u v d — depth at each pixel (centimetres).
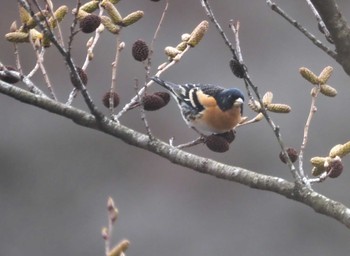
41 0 714
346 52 426
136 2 1555
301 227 1414
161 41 1526
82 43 1499
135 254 1398
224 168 468
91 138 1517
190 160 477
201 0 454
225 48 1523
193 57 1498
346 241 1397
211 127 686
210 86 711
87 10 519
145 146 489
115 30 505
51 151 1506
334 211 430
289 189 446
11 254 1427
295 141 1431
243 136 1427
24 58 1509
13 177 1484
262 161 1420
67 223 1445
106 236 358
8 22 1543
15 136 1510
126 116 1453
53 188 1490
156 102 513
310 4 464
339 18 424
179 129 1445
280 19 1561
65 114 498
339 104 1456
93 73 1491
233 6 1570
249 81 450
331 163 467
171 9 1558
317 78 486
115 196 1467
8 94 503
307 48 1535
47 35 468
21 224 1455
